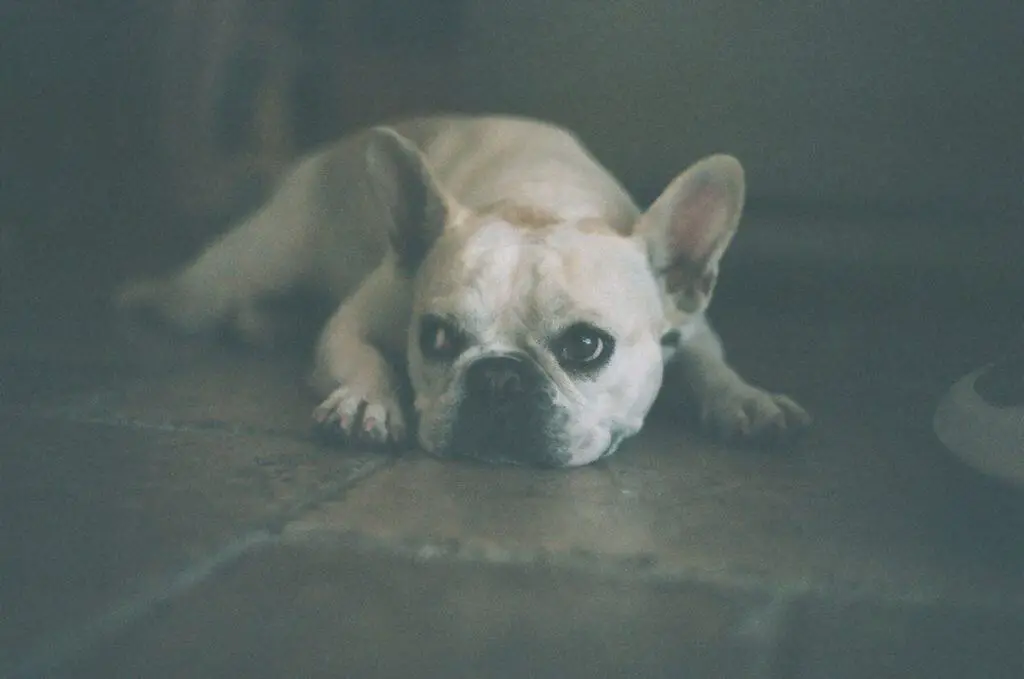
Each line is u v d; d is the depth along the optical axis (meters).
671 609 0.79
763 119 1.62
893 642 0.76
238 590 0.79
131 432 1.02
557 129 1.21
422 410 0.98
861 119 1.60
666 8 1.60
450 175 1.15
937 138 1.60
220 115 1.66
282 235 1.25
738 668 0.74
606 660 0.73
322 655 0.74
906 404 1.16
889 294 1.49
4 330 1.26
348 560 0.83
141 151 1.67
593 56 1.63
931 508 0.94
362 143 1.24
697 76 1.61
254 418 1.05
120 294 1.37
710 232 1.01
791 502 0.94
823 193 1.62
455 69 1.65
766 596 0.81
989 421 0.95
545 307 0.95
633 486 0.95
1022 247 1.54
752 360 1.27
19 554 0.82
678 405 1.11
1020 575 0.84
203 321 1.27
